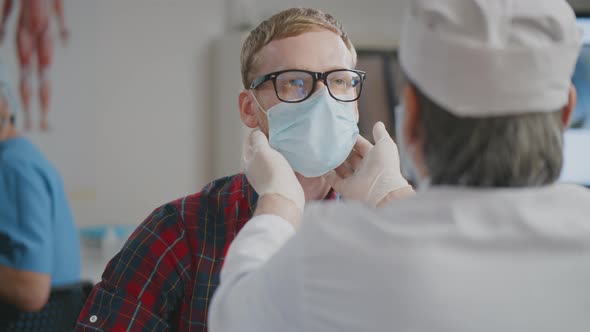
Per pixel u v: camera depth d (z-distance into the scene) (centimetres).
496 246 72
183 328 112
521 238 72
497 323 69
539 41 73
